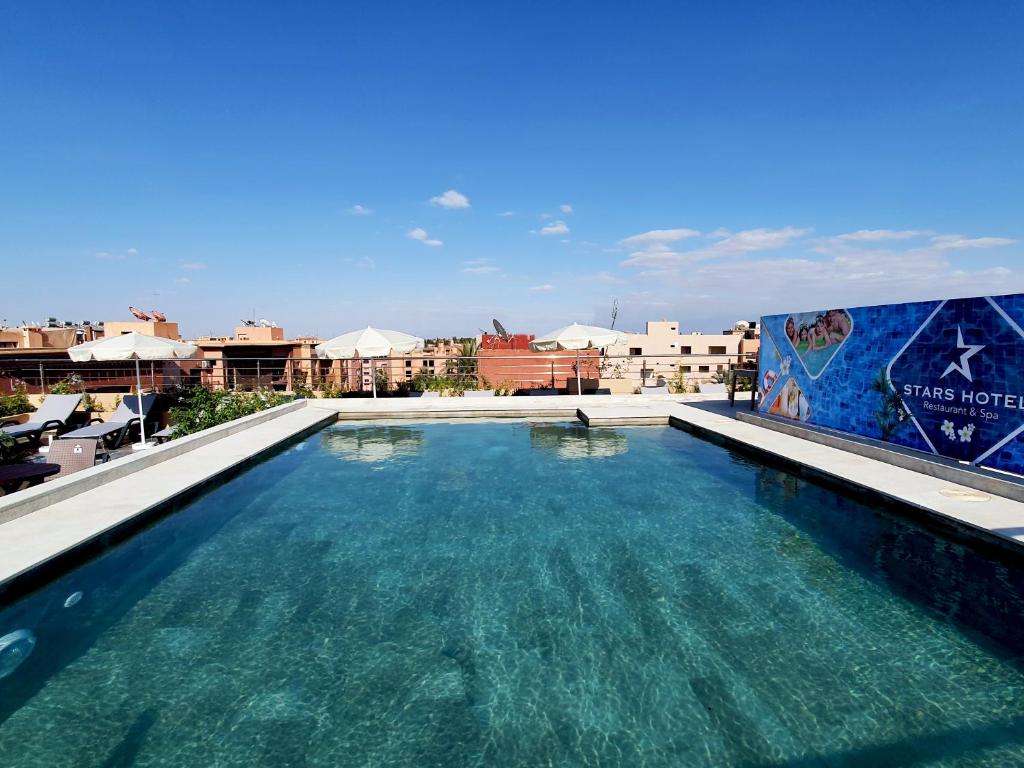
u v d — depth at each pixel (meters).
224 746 2.56
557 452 8.38
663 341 33.22
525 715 2.78
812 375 8.04
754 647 3.33
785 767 2.41
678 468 7.39
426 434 9.82
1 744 2.55
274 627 3.57
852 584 4.11
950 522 4.43
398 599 3.94
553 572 4.36
